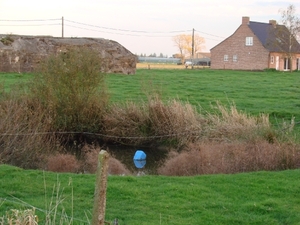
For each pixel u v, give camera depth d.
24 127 13.41
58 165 12.88
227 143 13.52
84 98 17.86
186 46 103.88
